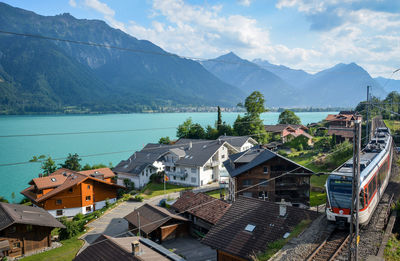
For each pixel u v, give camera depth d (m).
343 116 110.50
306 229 22.11
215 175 69.00
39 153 123.56
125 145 144.00
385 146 35.34
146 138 171.00
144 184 70.12
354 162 15.42
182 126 110.38
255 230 24.77
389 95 123.69
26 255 38.09
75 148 137.00
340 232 21.23
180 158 69.06
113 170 75.12
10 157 115.94
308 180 44.59
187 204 43.00
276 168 44.97
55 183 57.53
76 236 43.97
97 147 139.62
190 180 66.12
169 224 39.09
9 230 37.03
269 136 99.56
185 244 37.28
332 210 21.14
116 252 23.70
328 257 17.89
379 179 26.62
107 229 45.88
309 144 94.56
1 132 193.50
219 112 105.69
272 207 26.81
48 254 37.94
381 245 18.89
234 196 45.91
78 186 56.34
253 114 99.44
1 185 82.12
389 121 98.38
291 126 109.88
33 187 59.22
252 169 45.19
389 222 22.41
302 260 17.67
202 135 103.38
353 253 17.52
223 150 69.88
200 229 39.16
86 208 57.28
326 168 61.81
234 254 23.03
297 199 44.09
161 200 53.81
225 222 27.31
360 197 20.77
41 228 39.78
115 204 56.91
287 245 20.23
